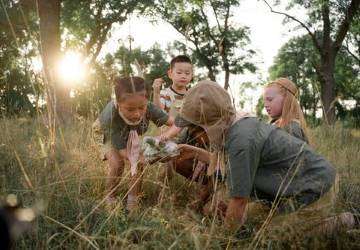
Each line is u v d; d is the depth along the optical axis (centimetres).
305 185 278
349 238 256
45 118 301
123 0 1969
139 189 339
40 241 214
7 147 312
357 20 2373
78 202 251
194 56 3531
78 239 220
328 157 480
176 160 362
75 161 315
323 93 2381
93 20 1977
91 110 394
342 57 3712
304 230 249
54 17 1499
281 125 358
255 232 250
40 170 268
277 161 282
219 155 284
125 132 350
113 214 250
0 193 236
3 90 353
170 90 483
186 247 215
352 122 922
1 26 1492
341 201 288
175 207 299
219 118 273
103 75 381
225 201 306
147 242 219
